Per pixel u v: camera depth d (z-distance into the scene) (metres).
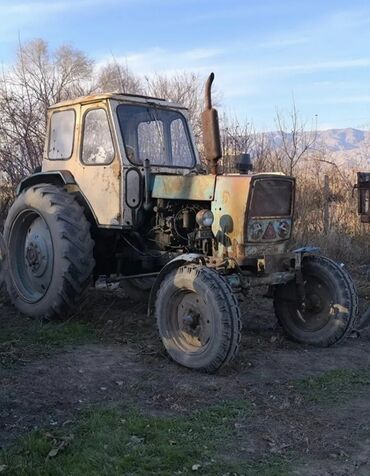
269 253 5.52
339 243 10.22
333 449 3.66
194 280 4.98
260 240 5.48
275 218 5.60
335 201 11.54
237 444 3.69
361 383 4.78
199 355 4.95
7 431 3.78
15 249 6.85
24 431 3.78
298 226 10.52
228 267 5.31
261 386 4.68
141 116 6.30
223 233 5.45
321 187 11.39
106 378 4.77
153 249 6.21
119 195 6.04
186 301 5.14
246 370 5.03
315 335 5.78
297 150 11.79
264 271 5.40
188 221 5.80
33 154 10.88
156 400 4.36
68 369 4.96
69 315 6.44
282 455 3.56
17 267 6.81
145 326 6.29
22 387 4.53
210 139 5.44
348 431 3.92
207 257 5.33
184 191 5.74
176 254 5.89
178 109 6.64
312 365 5.21
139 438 3.71
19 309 6.59
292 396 4.48
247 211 5.34
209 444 3.66
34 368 4.96
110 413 4.04
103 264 6.78
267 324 6.54
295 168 11.66
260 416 4.12
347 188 11.50
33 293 6.64
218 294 4.86
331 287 5.70
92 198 6.34
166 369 5.03
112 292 7.87
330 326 5.70
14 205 6.77
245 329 6.34
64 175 6.53
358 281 8.80
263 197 5.47
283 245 5.73
